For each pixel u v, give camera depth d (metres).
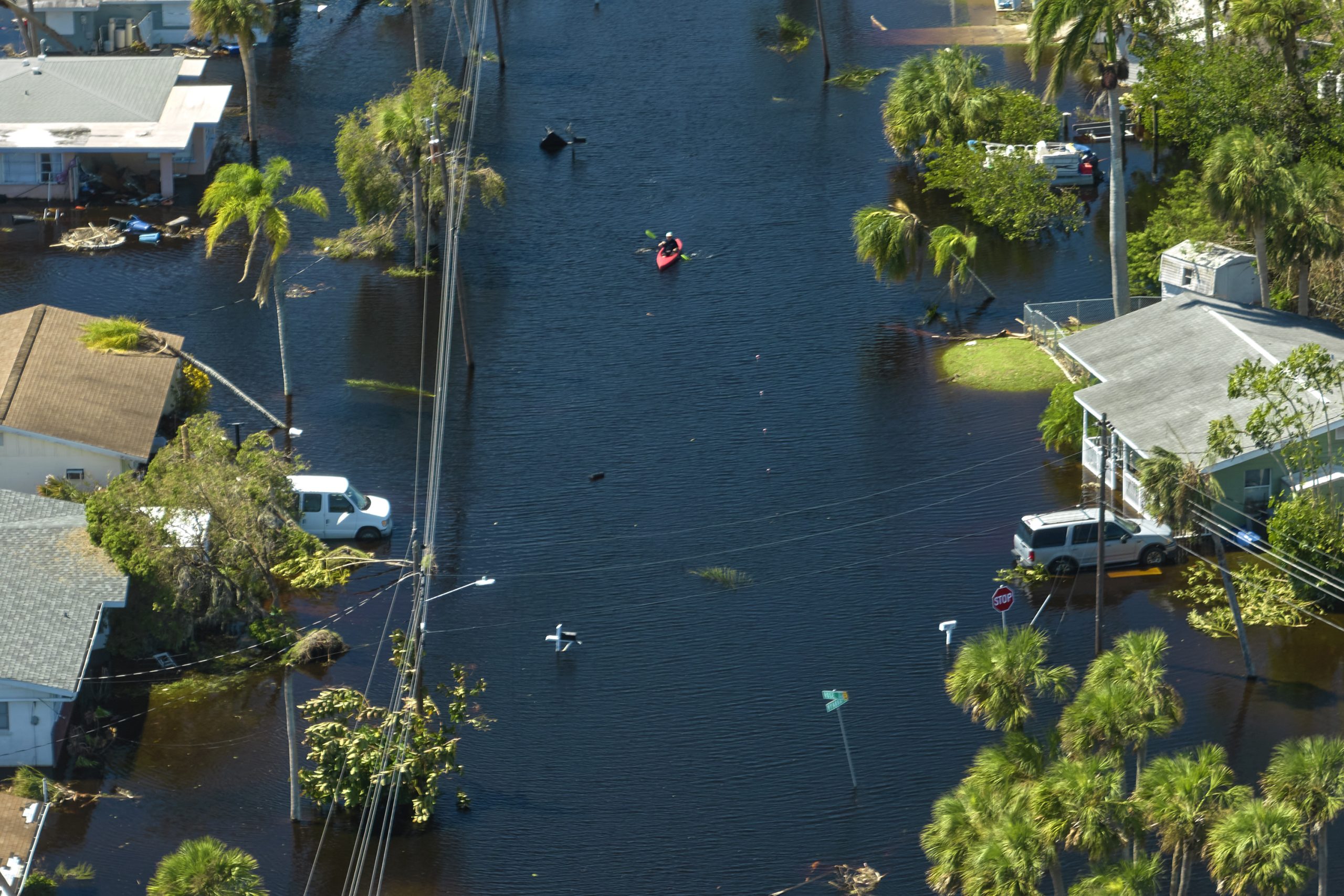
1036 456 82.88
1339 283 87.44
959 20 157.38
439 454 82.88
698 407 89.50
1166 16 97.06
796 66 146.75
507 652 67.75
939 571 73.06
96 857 54.59
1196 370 77.19
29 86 119.88
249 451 70.31
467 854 55.84
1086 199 117.38
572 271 107.38
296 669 65.94
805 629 69.19
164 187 116.00
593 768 60.59
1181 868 47.22
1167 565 72.69
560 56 150.50
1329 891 52.78
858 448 84.56
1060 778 44.03
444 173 105.00
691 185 121.81
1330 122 98.44
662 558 75.00
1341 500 70.50
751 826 57.44
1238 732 61.12
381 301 102.25
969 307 100.94
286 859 55.03
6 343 81.06
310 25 157.00
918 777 59.78
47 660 58.09
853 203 118.12
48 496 72.75
